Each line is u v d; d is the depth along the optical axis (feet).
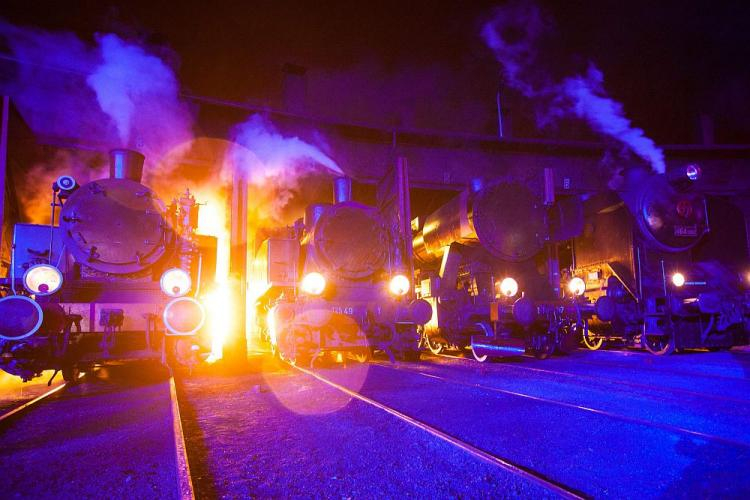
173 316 21.67
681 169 31.58
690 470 10.05
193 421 15.02
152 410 16.56
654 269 32.22
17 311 17.94
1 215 24.70
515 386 19.98
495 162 49.75
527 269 31.96
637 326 32.73
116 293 24.02
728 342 33.06
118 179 24.76
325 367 27.55
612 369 24.67
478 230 29.43
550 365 26.89
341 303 28.66
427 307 28.32
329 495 9.13
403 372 24.67
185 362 23.41
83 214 23.40
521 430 13.21
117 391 20.72
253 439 12.95
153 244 24.31
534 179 33.86
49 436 13.37
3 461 11.22
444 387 20.01
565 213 32.42
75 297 23.22
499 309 28.55
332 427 13.96
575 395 17.85
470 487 9.35
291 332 28.37
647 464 10.46
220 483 9.84
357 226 30.83
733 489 9.08
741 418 14.06
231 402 17.85
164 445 12.40
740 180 51.65
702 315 31.89
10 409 16.98
